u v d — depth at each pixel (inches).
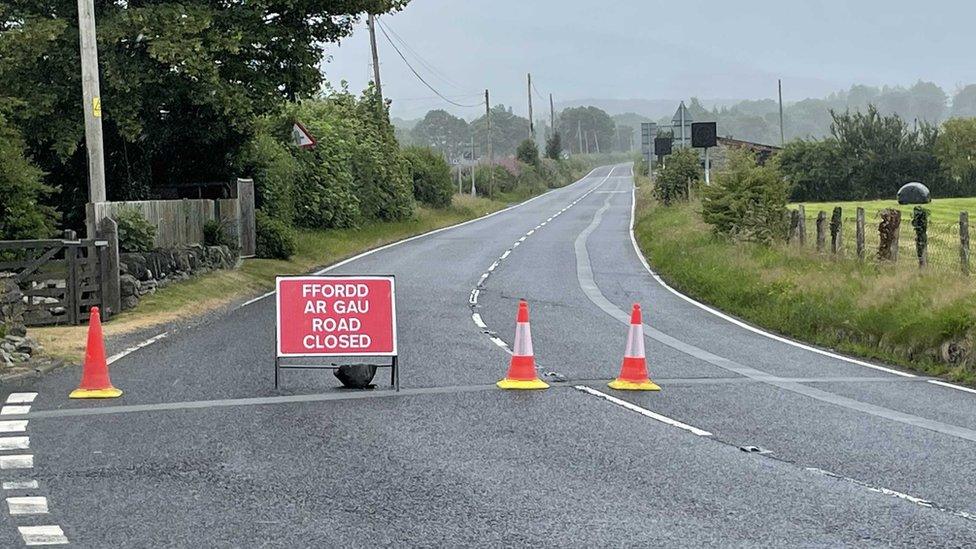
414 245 1529.3
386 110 2091.5
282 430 401.1
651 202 2395.4
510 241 1610.5
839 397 482.3
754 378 532.7
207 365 551.5
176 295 847.1
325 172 1556.3
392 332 500.4
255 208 1246.9
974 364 555.2
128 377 515.8
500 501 307.3
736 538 274.4
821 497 314.8
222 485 323.6
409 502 305.7
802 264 916.6
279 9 1075.9
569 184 4948.3
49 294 697.0
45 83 1004.6
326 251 1339.8
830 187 2691.9
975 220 1545.3
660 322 758.5
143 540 270.8
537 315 780.6
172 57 937.5
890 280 729.6
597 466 349.4
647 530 280.5
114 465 347.6
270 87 1059.9
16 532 277.0
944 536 277.4
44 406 446.9
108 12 1013.2
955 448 381.1
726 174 1189.7
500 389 491.2
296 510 297.6
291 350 494.6
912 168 2684.5
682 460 358.9
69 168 1101.1
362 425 411.2
